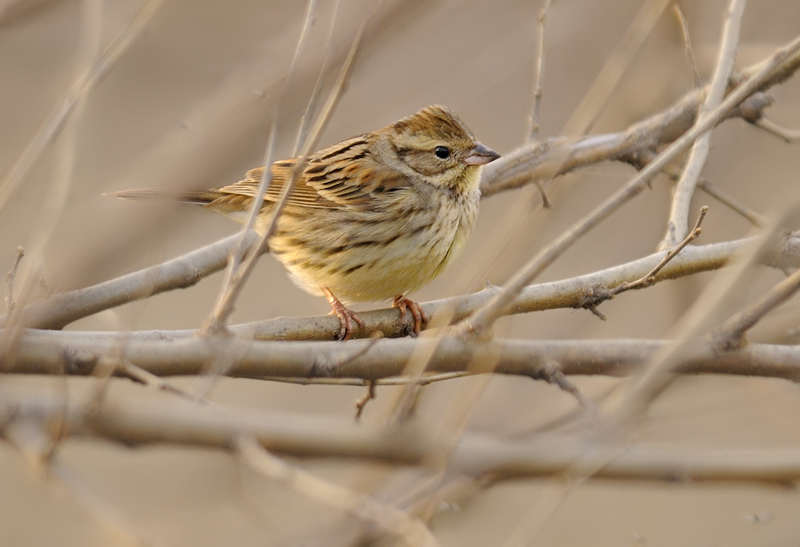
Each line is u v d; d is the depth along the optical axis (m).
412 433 6.39
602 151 13.45
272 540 9.45
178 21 14.96
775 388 11.19
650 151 13.57
